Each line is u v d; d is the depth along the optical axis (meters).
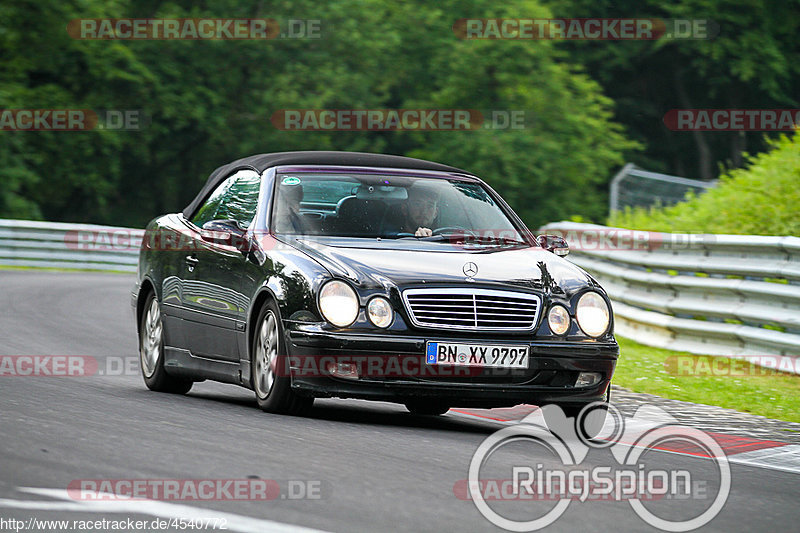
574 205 106.50
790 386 29.03
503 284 20.73
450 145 105.75
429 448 18.02
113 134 101.31
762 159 49.62
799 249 30.53
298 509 13.15
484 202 24.19
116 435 17.25
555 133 108.62
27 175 95.94
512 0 111.12
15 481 13.74
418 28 112.38
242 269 22.27
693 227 46.47
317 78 106.50
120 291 57.16
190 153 110.94
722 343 33.34
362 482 14.84
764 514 14.71
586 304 21.25
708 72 128.12
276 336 20.81
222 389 27.03
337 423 20.33
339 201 23.05
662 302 35.94
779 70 120.00
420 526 12.72
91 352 32.09
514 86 108.50
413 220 22.95
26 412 19.03
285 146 106.69
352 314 20.12
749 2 120.69
